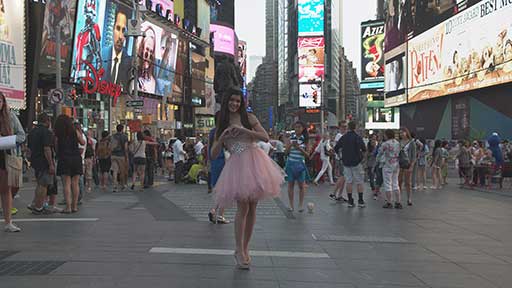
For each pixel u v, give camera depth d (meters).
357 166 10.84
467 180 17.14
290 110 128.62
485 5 35.44
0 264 5.27
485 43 35.50
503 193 14.71
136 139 15.10
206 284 4.59
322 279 4.85
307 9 109.38
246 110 5.48
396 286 4.66
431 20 45.69
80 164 9.43
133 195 12.87
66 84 30.83
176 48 49.78
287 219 8.93
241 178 5.11
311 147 17.88
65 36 29.61
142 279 4.72
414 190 15.72
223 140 5.31
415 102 52.25
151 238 6.78
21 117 25.92
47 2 27.61
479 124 38.62
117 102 37.88
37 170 8.95
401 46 54.75
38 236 6.87
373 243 6.74
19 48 23.58
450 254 6.11
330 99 135.38
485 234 7.57
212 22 94.12
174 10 54.56
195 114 65.94
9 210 7.22
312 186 16.25
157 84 45.19
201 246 6.26
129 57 38.03
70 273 4.91
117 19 35.47
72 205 9.46
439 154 16.52
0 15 22.09
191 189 14.87
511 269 5.39
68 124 9.21
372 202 11.95
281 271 5.12
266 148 11.94
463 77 39.16
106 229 7.48
